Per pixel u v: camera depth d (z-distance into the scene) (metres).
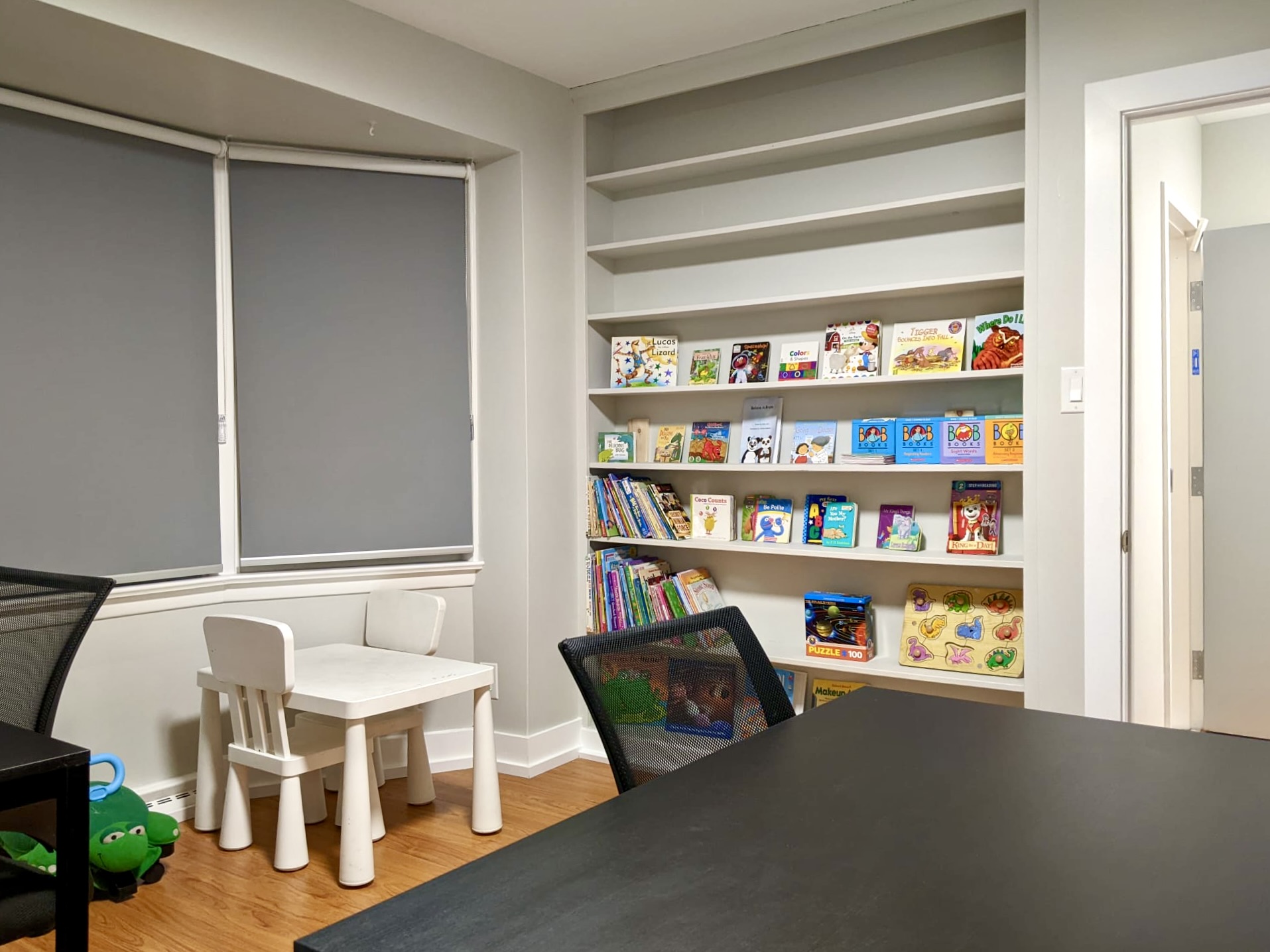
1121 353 2.63
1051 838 1.06
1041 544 2.78
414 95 3.04
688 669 1.50
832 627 3.29
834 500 3.37
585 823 1.11
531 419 3.48
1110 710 2.66
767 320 3.53
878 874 0.97
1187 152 3.70
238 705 2.77
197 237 3.14
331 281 3.35
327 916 2.41
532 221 3.47
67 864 1.38
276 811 3.14
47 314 2.78
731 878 0.97
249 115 2.97
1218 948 0.83
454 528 3.56
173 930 2.34
